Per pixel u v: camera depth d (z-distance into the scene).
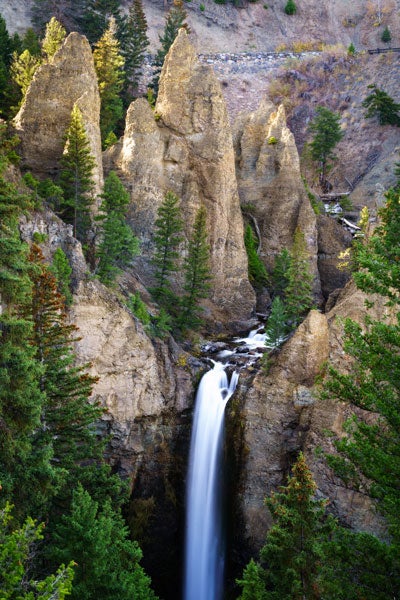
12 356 19.61
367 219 47.94
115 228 40.12
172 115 54.50
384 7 126.19
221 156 54.00
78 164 42.31
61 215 43.50
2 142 29.70
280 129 62.53
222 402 40.72
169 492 40.41
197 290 44.81
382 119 86.44
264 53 110.88
